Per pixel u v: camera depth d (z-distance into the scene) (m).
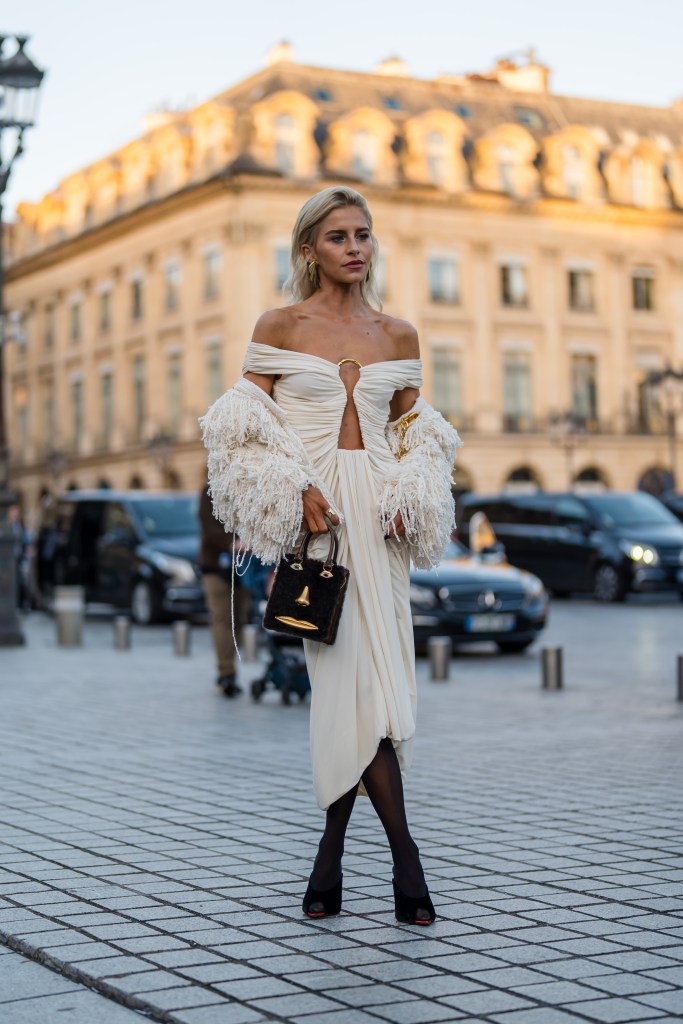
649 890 5.27
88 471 64.81
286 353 4.93
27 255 69.88
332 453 4.90
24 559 26.52
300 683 11.77
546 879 5.46
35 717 10.95
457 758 8.70
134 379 61.22
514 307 58.28
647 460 60.47
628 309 60.59
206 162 55.44
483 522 28.92
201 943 4.58
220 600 12.46
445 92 59.94
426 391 56.50
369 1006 3.96
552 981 4.18
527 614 17.08
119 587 23.59
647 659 15.95
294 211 53.75
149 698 12.34
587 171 59.72
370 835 6.39
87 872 5.64
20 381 71.88
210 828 6.56
